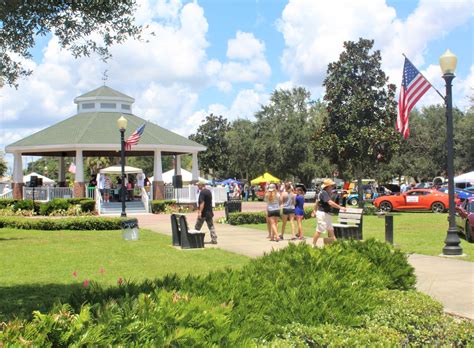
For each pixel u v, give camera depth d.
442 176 64.44
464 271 10.41
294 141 54.47
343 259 6.67
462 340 4.63
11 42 7.66
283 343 3.95
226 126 75.75
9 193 37.38
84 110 39.97
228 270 5.78
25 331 3.04
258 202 50.25
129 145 29.14
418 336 4.68
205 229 20.47
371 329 4.64
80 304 4.34
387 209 33.09
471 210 17.50
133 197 36.44
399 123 17.48
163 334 3.29
